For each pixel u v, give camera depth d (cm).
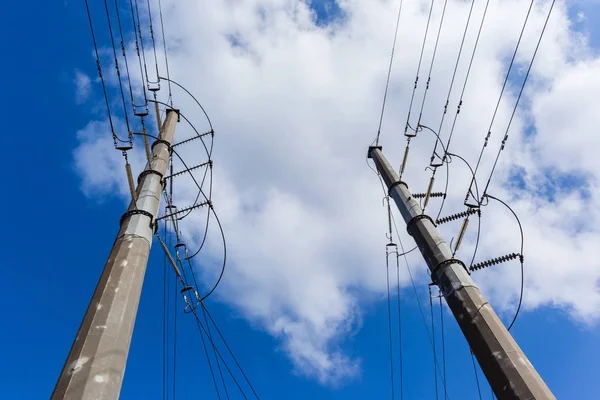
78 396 673
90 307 834
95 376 707
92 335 770
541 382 924
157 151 1467
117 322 808
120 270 920
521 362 956
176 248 1466
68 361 737
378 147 1981
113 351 758
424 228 1392
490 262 1279
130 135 1188
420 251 1382
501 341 1002
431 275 1298
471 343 1064
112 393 704
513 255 1280
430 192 1495
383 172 1811
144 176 1282
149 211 1130
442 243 1322
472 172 1403
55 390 695
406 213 1512
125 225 1065
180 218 1487
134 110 1378
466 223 1340
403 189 1631
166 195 1483
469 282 1180
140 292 920
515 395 908
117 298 852
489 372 985
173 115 1803
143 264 978
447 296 1191
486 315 1073
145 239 1046
